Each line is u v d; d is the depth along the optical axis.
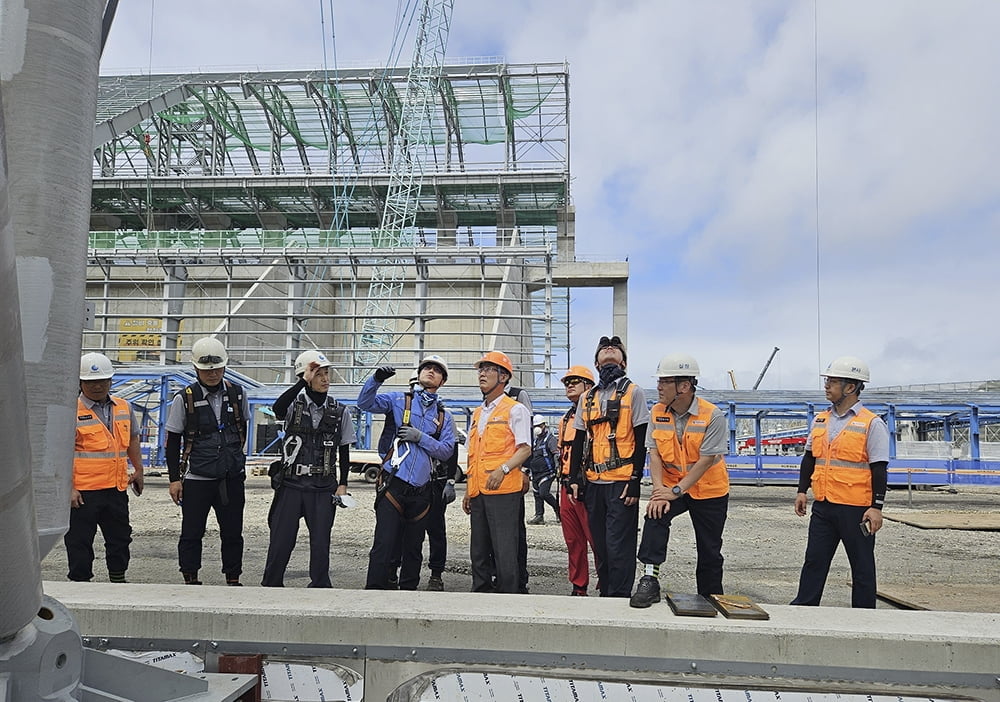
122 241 42.81
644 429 5.46
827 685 3.00
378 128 53.69
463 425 27.28
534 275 49.97
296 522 5.73
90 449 5.94
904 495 22.83
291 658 3.22
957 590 7.00
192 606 3.29
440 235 55.50
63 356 2.08
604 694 3.03
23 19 2.01
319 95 51.31
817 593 5.37
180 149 57.50
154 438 30.62
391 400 6.29
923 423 33.59
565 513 6.69
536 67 49.53
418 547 6.20
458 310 46.47
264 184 52.16
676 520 13.80
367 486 22.70
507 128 54.16
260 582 7.51
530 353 40.06
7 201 1.33
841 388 5.33
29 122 2.01
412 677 3.14
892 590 7.00
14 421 1.46
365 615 3.21
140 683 2.26
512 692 3.07
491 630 3.15
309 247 42.78
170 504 15.85
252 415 29.20
